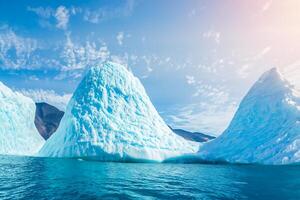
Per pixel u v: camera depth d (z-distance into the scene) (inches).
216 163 1398.9
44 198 524.1
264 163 1275.8
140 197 549.0
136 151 1312.7
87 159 1327.5
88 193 568.4
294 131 1275.8
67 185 648.4
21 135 1860.2
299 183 739.4
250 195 583.5
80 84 1585.9
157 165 1205.7
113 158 1302.9
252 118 1531.7
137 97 1560.0
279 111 1422.2
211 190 629.9
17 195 545.6
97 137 1342.3
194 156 1430.9
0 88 1839.3
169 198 547.5
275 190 637.9
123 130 1391.5
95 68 1600.6
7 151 1728.6
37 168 960.3
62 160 1272.1
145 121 1488.7
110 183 686.5
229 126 1669.5
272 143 1320.1
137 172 914.7
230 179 804.6
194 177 837.2
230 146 1501.0
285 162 1202.6
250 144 1417.3
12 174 815.1
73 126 1408.7
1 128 1742.1
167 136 1523.1
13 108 1856.5
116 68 1612.9
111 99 1493.6
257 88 1619.1
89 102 1470.2
